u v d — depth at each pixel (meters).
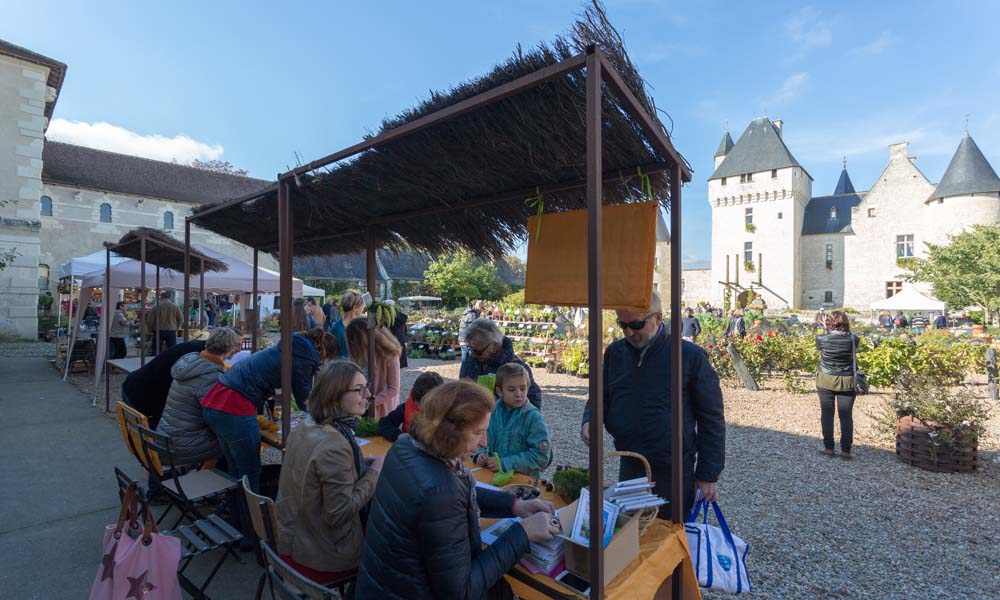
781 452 6.03
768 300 50.34
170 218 35.56
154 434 3.13
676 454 2.16
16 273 19.53
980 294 29.86
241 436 3.25
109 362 7.21
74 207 32.12
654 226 2.00
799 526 4.08
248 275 9.77
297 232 4.26
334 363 2.30
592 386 1.56
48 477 4.71
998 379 10.44
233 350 3.66
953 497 4.67
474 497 1.67
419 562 1.47
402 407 3.30
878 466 5.53
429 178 2.64
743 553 2.24
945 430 5.32
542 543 1.75
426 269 38.22
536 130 1.97
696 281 56.47
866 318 34.66
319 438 2.18
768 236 50.78
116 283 8.87
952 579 3.31
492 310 16.91
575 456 5.94
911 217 46.00
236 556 3.28
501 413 2.85
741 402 8.84
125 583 2.07
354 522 2.23
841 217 50.88
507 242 3.31
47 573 3.16
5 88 19.56
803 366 10.27
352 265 23.97
